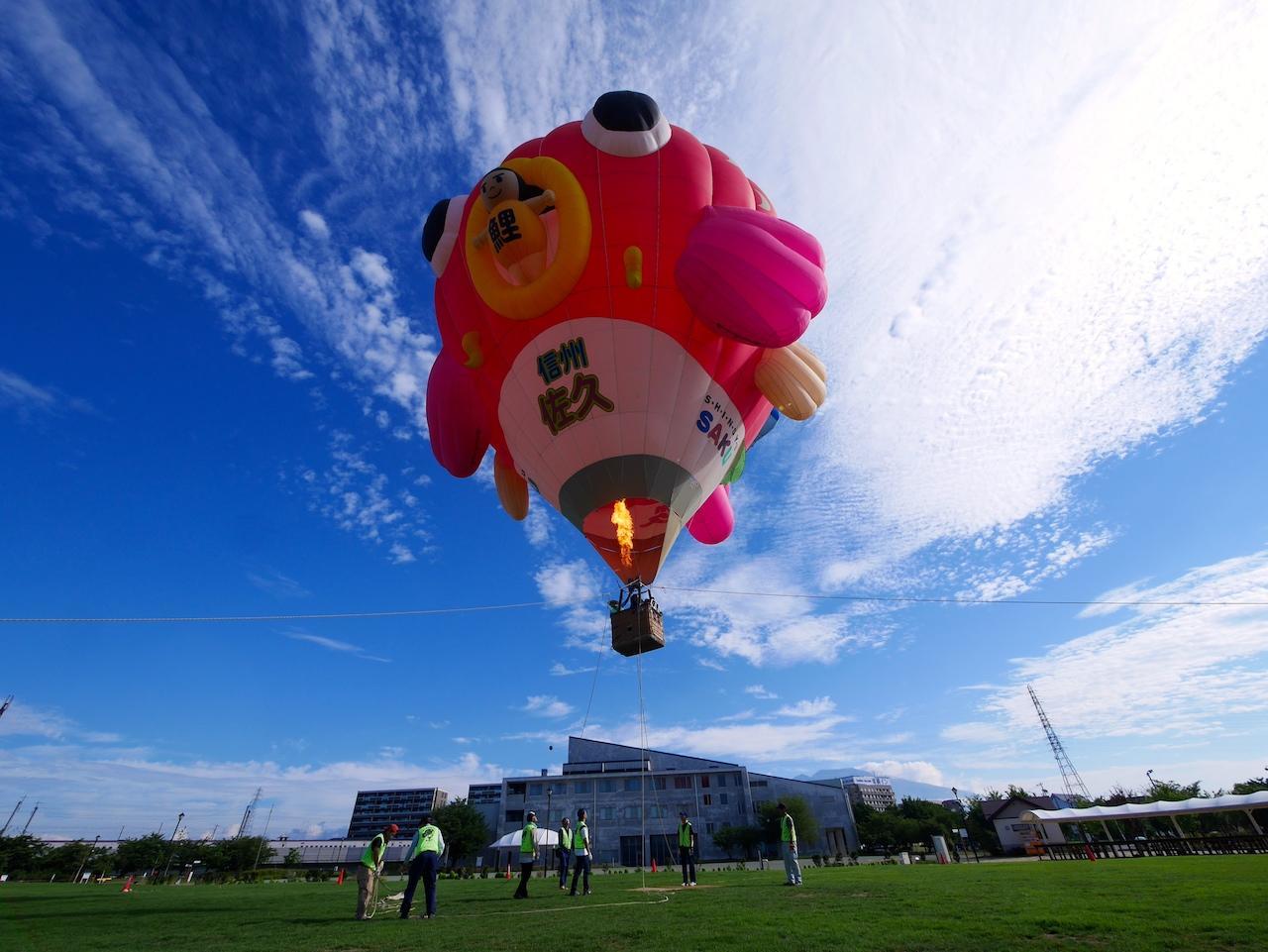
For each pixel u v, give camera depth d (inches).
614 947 237.6
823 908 328.2
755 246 447.5
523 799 2765.7
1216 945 203.0
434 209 565.9
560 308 480.1
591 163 494.9
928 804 3083.2
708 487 526.3
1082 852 1175.0
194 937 303.3
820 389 515.5
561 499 512.7
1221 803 1211.9
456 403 551.8
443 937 278.5
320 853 3688.5
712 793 2674.7
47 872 2810.0
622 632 523.8
